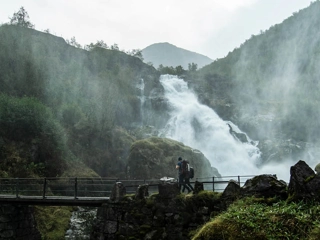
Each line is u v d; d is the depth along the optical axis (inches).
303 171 348.5
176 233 465.1
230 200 429.4
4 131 1120.2
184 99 2233.0
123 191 528.7
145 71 2413.9
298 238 257.8
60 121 1417.3
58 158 1185.4
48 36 2027.6
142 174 1192.2
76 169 1226.6
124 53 2432.3
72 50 2111.2
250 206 348.5
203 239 282.2
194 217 460.4
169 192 486.0
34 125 1175.0
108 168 1408.7
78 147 1375.5
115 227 507.2
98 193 1123.9
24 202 628.7
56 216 920.3
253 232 269.4
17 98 1280.8
